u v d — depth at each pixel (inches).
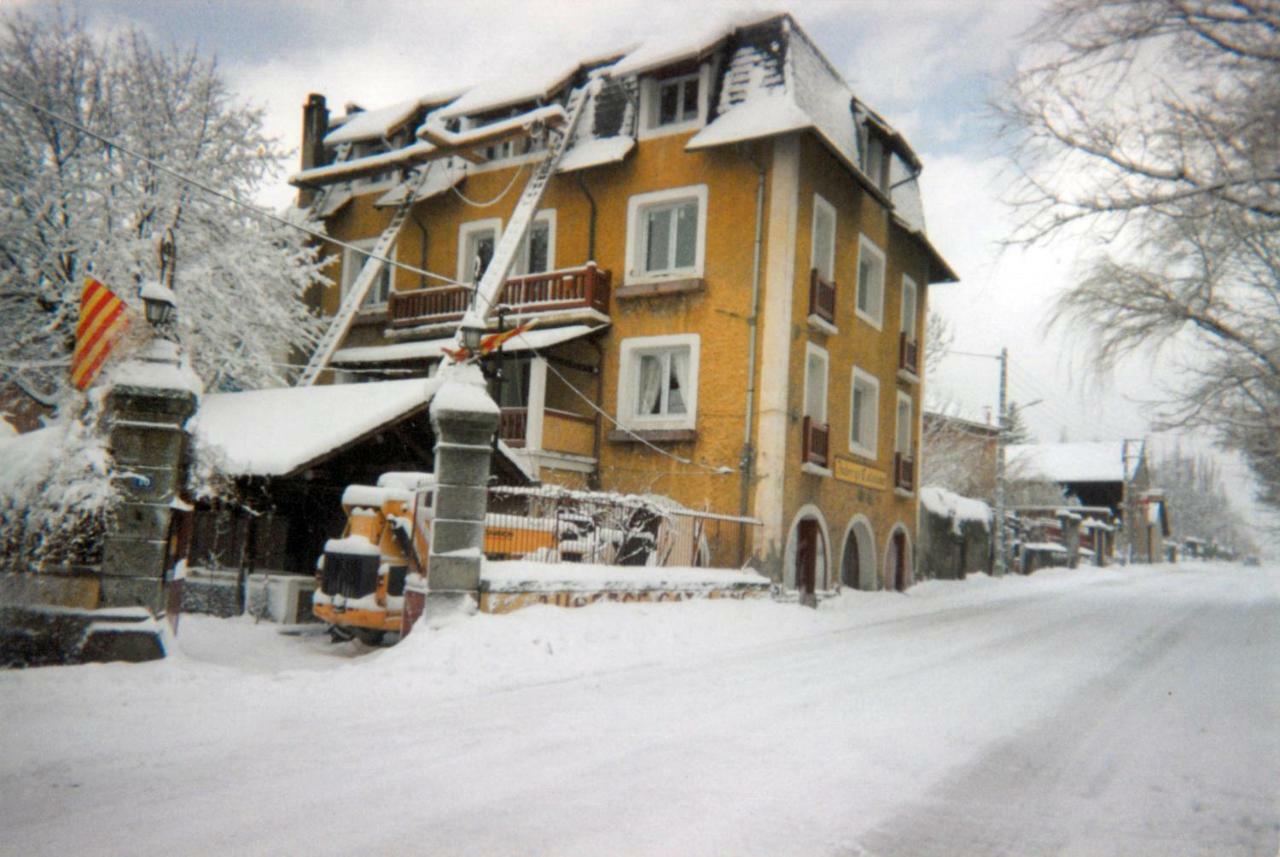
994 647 486.9
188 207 786.2
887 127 882.1
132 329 386.0
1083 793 209.3
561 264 831.7
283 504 569.3
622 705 290.4
